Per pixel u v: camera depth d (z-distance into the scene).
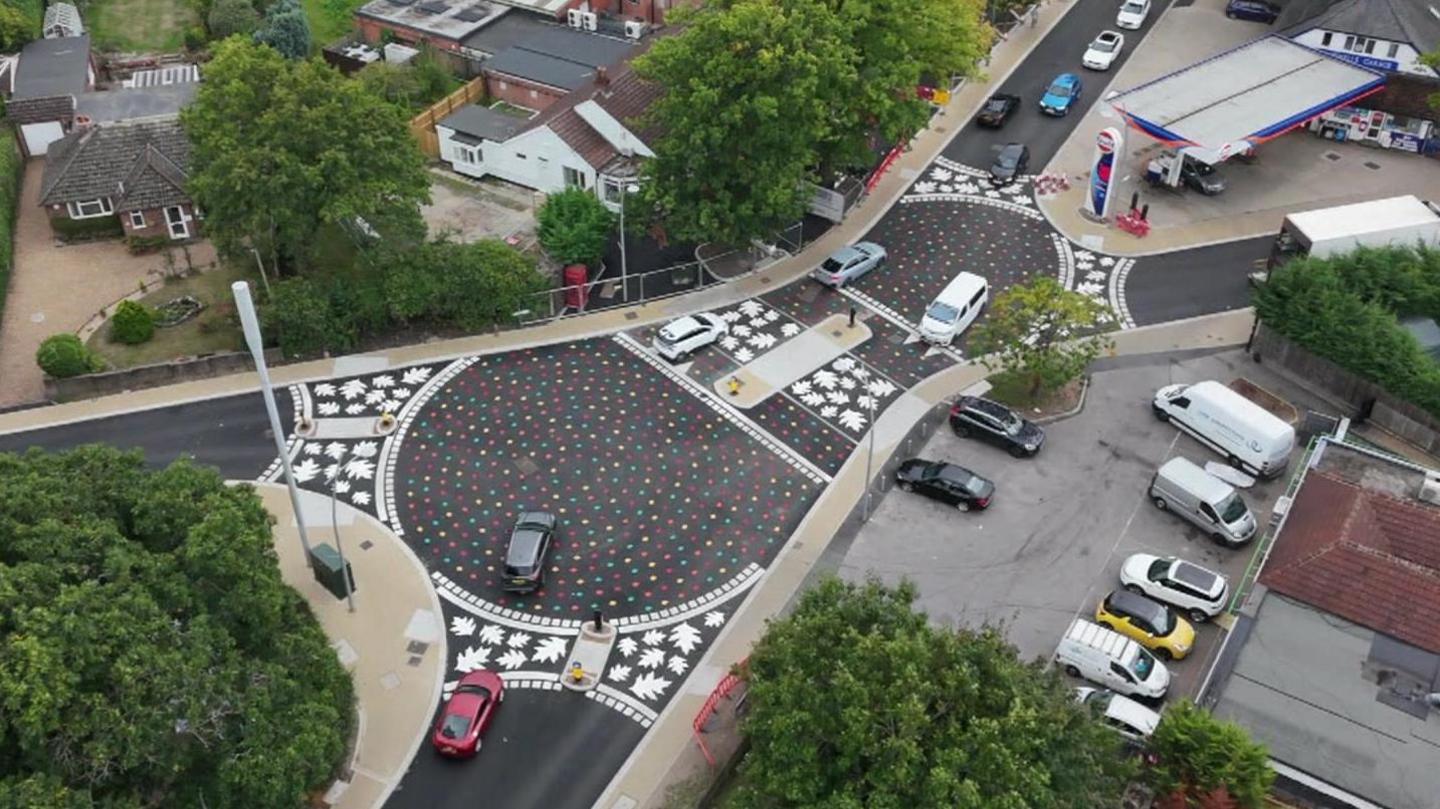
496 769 45.31
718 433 60.66
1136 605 50.41
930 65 76.75
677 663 49.59
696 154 65.19
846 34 69.06
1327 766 39.12
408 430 60.22
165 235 74.06
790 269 72.38
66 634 34.66
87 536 38.72
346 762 45.09
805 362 65.38
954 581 53.25
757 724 38.78
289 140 61.59
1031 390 62.84
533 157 78.12
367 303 63.94
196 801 37.59
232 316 67.56
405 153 65.25
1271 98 78.62
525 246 73.62
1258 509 56.62
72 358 61.12
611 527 55.44
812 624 39.41
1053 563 54.22
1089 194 77.12
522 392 62.69
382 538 54.53
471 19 95.00
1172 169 78.56
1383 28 81.31
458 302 65.06
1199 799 39.19
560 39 92.38
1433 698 41.09
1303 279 62.25
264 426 60.41
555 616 51.34
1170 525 56.03
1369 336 59.78
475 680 47.47
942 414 62.34
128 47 98.00
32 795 32.62
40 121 81.50
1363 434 61.16
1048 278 64.00
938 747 35.22
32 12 94.88
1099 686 48.44
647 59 67.25
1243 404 58.59
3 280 68.81
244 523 42.62
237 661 39.91
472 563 53.56
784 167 66.38
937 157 83.06
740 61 64.00
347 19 103.62
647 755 46.00
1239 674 42.12
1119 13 98.75
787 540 55.16
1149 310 69.56
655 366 64.69
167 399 61.91
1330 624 43.75
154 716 35.41
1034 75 92.38
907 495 57.66
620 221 69.19
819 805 35.72
